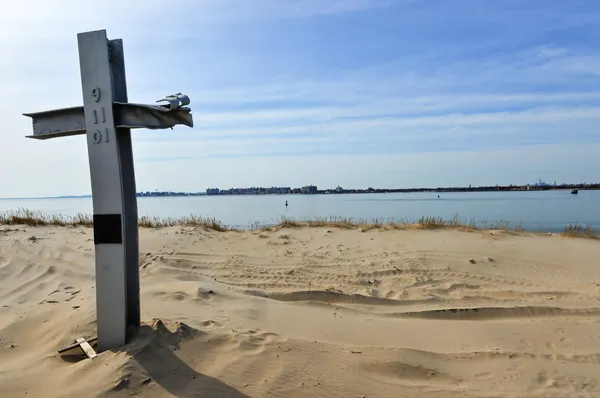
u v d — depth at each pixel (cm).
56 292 718
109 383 349
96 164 409
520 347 505
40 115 432
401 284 789
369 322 591
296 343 463
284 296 716
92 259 945
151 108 396
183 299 623
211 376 376
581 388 409
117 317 412
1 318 564
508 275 834
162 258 956
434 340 529
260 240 1148
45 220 1404
